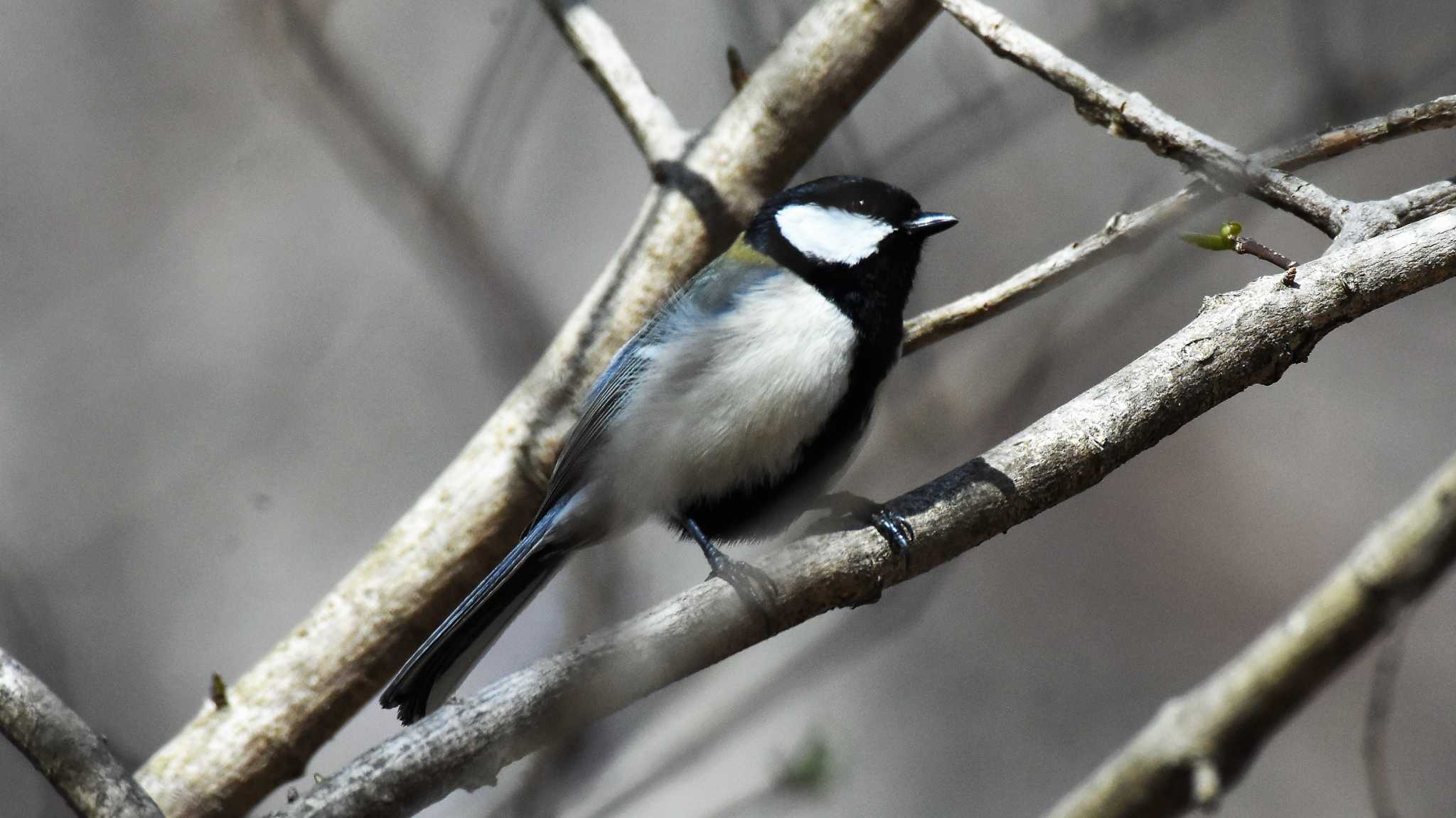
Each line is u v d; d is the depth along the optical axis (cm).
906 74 1092
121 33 1420
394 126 880
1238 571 1362
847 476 912
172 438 1365
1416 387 1373
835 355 696
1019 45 568
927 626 1343
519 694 472
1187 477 1431
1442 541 632
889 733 1266
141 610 1284
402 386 1395
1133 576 1380
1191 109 1205
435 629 704
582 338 740
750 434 689
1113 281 997
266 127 1416
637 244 746
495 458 738
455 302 1183
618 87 764
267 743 703
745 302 702
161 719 1229
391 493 1352
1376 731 657
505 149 947
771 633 533
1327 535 1364
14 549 1230
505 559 694
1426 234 521
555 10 775
